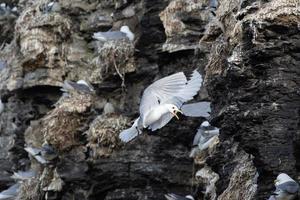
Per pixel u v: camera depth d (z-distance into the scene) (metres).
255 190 12.55
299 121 11.81
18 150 21.23
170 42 17.17
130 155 17.16
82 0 20.39
